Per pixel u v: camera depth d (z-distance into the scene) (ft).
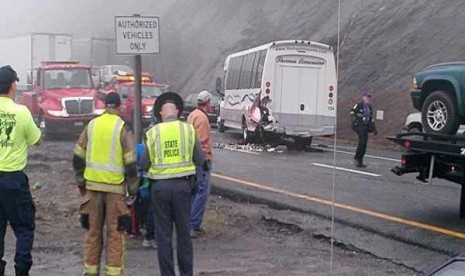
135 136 41.04
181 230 29.68
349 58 135.33
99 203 29.81
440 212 47.70
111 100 30.07
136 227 39.09
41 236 39.96
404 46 126.82
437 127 48.65
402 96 117.29
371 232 41.91
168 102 30.66
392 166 74.43
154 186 29.58
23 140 29.99
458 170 44.65
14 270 32.17
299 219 45.09
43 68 105.29
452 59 114.93
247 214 46.70
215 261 35.24
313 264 34.96
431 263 35.45
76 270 33.30
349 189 57.06
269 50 93.86
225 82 115.65
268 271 33.37
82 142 29.94
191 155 30.04
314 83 95.35
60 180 59.98
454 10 124.16
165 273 29.58
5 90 29.96
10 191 29.50
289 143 102.99
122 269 29.94
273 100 94.43
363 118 73.10
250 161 77.71
